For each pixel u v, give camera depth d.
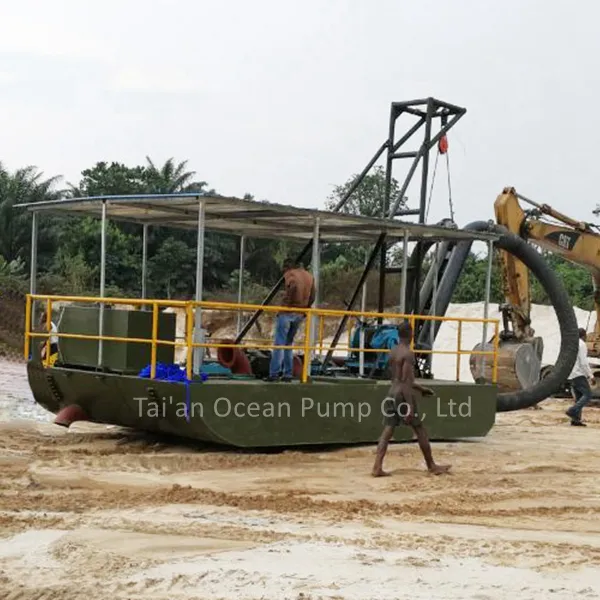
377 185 45.88
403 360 11.52
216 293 40.22
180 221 14.54
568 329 18.39
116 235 41.91
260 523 8.52
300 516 8.91
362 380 13.59
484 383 15.03
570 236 22.20
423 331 16.33
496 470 12.14
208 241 41.94
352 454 12.84
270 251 41.66
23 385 23.91
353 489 10.56
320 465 12.00
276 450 12.86
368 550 7.61
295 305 13.00
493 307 38.09
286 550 7.50
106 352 13.00
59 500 9.21
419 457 12.87
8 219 49.06
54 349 14.96
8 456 11.60
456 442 14.67
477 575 6.97
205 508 9.09
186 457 11.93
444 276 17.62
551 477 11.82
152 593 6.38
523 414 20.23
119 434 13.85
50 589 6.42
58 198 50.66
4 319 37.03
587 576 7.06
